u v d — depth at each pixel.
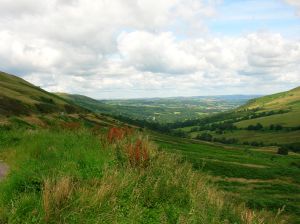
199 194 10.98
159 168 12.30
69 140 17.19
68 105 180.00
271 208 37.19
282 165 124.38
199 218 9.13
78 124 22.92
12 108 107.69
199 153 120.31
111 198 9.07
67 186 9.09
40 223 7.69
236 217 10.72
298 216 35.50
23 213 8.06
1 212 7.96
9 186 9.64
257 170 73.88
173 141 175.75
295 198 51.44
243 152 166.75
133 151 13.28
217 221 9.53
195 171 14.00
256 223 11.11
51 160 13.07
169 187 10.74
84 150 14.19
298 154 188.50
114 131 17.81
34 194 8.88
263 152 185.38
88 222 8.08
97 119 176.12
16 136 20.41
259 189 56.16
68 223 7.89
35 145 15.95
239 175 65.31
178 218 9.01
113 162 12.61
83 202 8.65
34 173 10.87
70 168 11.67
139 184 10.54
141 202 9.76
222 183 54.12
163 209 9.52
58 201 8.44
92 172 11.44
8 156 15.20
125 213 8.89
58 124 24.39
